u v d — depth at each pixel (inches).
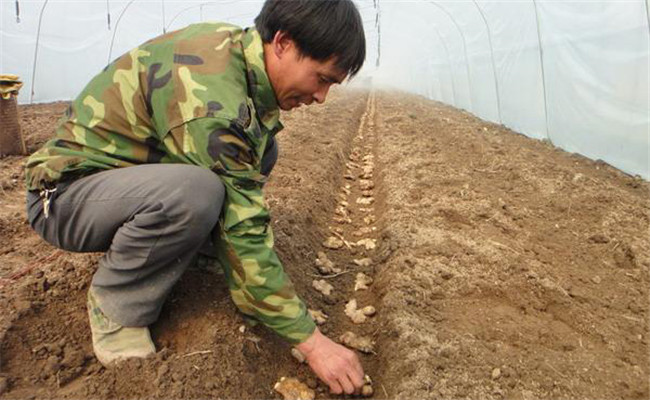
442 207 136.2
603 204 143.8
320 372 63.5
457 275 99.5
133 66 62.4
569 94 237.1
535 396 67.1
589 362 74.8
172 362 66.4
